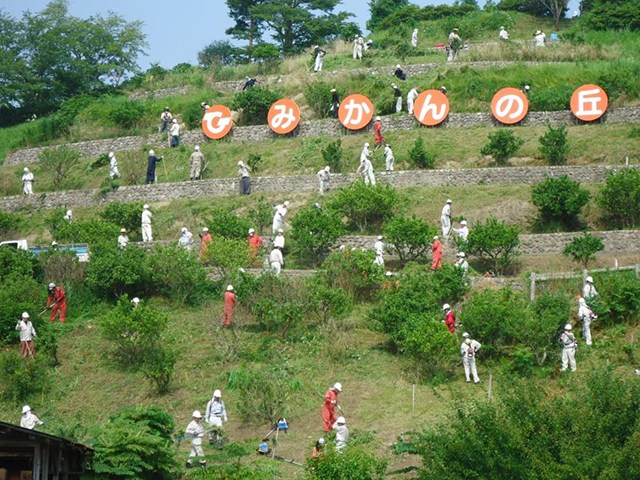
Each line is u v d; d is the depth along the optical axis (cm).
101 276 3234
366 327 2933
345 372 2716
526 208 3669
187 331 3023
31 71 6303
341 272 3117
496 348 2723
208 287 3275
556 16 6381
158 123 5162
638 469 1612
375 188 3622
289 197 3997
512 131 4275
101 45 6462
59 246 3562
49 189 4653
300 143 4491
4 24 6322
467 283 2997
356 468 2000
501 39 5650
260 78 5456
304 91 5034
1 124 6184
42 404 2678
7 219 4131
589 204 3647
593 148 4056
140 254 3288
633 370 2600
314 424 2478
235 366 2770
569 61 5097
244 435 2441
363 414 2494
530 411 1773
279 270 3253
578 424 1720
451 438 1825
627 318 2833
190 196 4191
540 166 3925
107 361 2880
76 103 5481
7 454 2006
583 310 2741
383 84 4909
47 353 2878
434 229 3328
